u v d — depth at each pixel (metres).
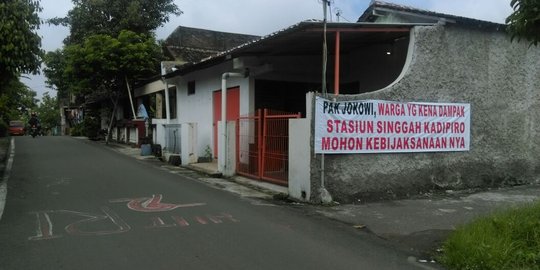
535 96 12.38
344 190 9.47
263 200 9.48
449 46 10.84
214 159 15.52
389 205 9.19
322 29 9.42
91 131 28.06
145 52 22.39
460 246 5.69
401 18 11.77
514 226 6.07
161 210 8.30
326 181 9.30
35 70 12.32
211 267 5.38
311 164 9.16
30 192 9.97
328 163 9.32
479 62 11.34
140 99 25.27
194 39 27.70
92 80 23.12
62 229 6.94
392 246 6.47
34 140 27.19
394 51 12.22
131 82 23.81
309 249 6.20
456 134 11.01
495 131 11.70
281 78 13.54
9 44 11.39
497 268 5.31
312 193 9.16
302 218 7.95
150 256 5.73
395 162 10.12
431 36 10.55
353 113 9.53
